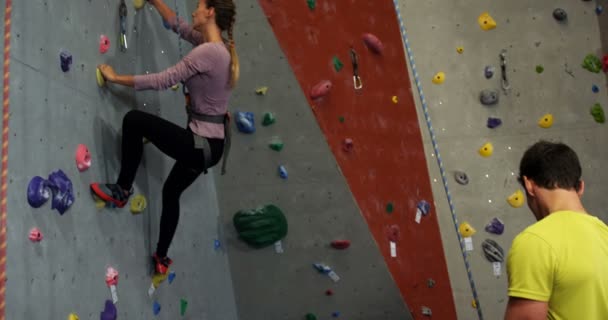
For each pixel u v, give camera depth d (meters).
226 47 2.66
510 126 4.14
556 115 4.09
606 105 4.04
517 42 4.13
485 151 4.15
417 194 4.16
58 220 2.31
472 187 4.19
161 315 3.14
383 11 4.04
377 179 3.96
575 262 1.57
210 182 3.88
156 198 3.14
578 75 4.07
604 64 4.02
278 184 3.89
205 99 2.65
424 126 4.25
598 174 4.03
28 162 2.16
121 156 2.80
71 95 2.45
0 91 2.02
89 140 2.55
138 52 3.04
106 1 2.76
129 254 2.85
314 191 3.88
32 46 2.23
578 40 4.07
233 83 2.65
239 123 3.81
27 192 2.14
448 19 4.22
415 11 4.27
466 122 4.20
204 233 3.73
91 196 2.55
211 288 3.77
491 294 4.17
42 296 2.19
